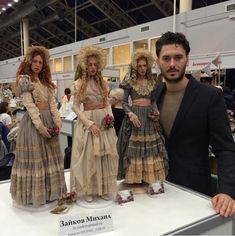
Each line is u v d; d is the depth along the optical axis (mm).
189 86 1414
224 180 1184
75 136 1183
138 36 7395
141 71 1313
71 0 12164
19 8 12828
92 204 1131
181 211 1115
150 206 1161
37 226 992
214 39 5430
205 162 1472
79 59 1169
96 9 12383
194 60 5523
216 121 1332
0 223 1013
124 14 11969
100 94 1178
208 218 1036
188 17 5957
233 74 5227
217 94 1368
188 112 1395
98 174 1137
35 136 1083
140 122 1276
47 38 16859
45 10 13578
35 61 1131
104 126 1166
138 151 1272
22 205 1109
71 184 1191
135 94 1311
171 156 1480
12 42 18859
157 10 11180
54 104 1167
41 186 1087
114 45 8273
